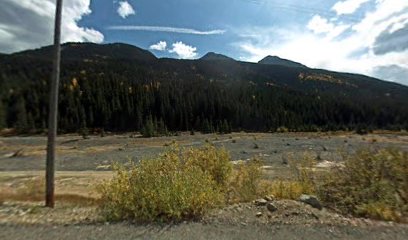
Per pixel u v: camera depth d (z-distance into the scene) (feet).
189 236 17.26
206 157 31.30
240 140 220.43
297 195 26.40
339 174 26.12
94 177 74.49
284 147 167.63
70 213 23.04
